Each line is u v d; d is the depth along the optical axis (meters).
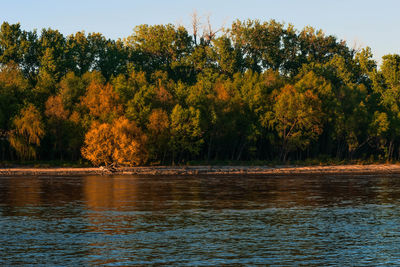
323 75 116.69
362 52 126.62
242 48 130.50
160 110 91.12
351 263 25.95
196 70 126.69
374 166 95.12
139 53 129.25
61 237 31.86
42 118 93.38
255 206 44.88
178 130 90.44
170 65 126.56
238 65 122.81
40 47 111.75
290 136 99.00
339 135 102.69
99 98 93.69
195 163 95.25
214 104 98.56
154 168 88.00
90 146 84.50
